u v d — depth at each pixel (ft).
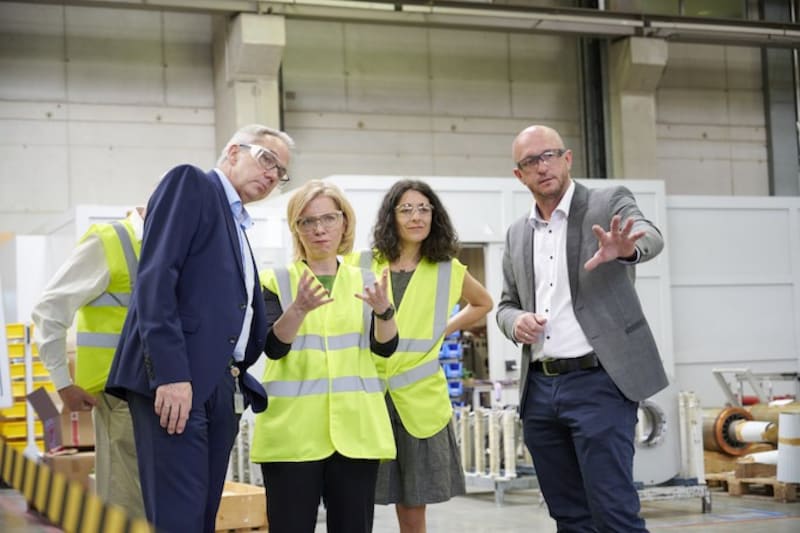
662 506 22.49
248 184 9.58
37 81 35.45
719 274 33.73
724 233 33.88
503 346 29.22
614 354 10.69
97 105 36.04
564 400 10.86
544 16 37.32
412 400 11.67
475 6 36.65
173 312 8.68
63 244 28.32
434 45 40.11
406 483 11.64
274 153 9.64
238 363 9.60
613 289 10.83
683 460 21.75
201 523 8.71
